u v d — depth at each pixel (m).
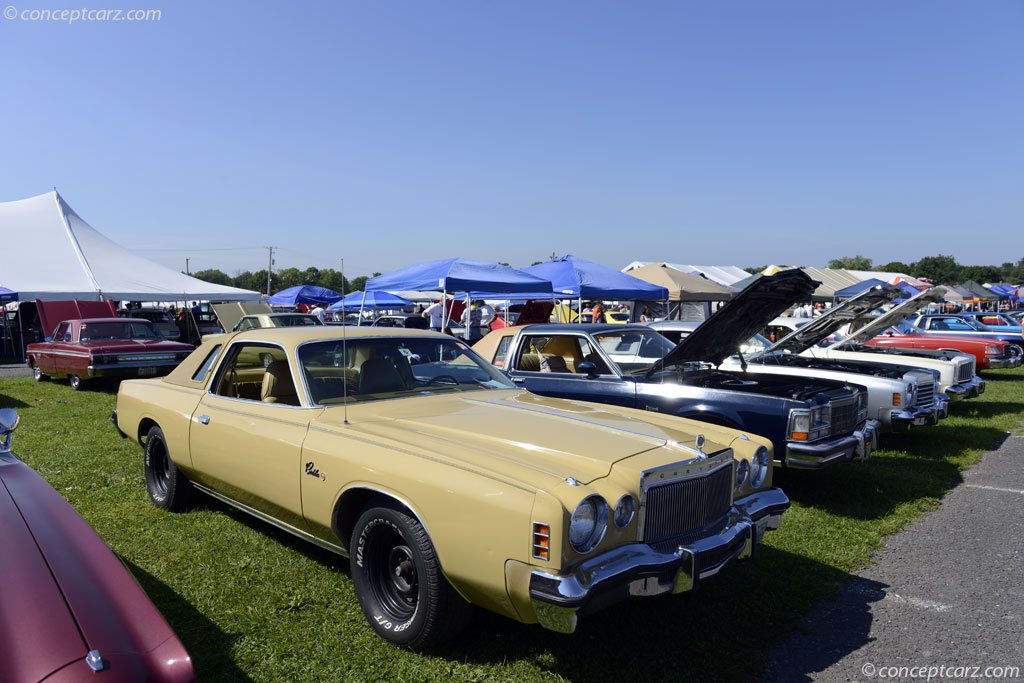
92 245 21.88
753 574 4.02
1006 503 5.66
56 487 5.46
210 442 4.12
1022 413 10.34
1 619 1.68
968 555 4.46
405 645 3.03
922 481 6.24
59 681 1.55
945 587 3.94
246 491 3.87
